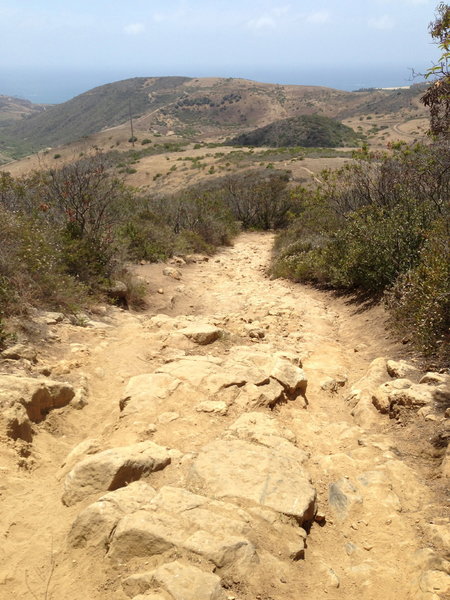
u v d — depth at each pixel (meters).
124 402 4.93
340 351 7.16
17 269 7.54
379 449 4.14
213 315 9.43
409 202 9.97
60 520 3.21
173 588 2.44
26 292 7.32
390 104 168.50
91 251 10.03
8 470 3.68
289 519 3.07
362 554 2.98
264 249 20.16
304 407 5.32
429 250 7.44
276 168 52.38
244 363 5.74
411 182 10.78
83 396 5.21
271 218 27.31
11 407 4.25
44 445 4.34
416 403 4.71
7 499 3.40
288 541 2.92
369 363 6.57
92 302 8.73
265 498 3.20
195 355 6.62
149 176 69.31
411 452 4.12
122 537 2.78
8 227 8.02
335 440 4.48
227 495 3.23
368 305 9.16
